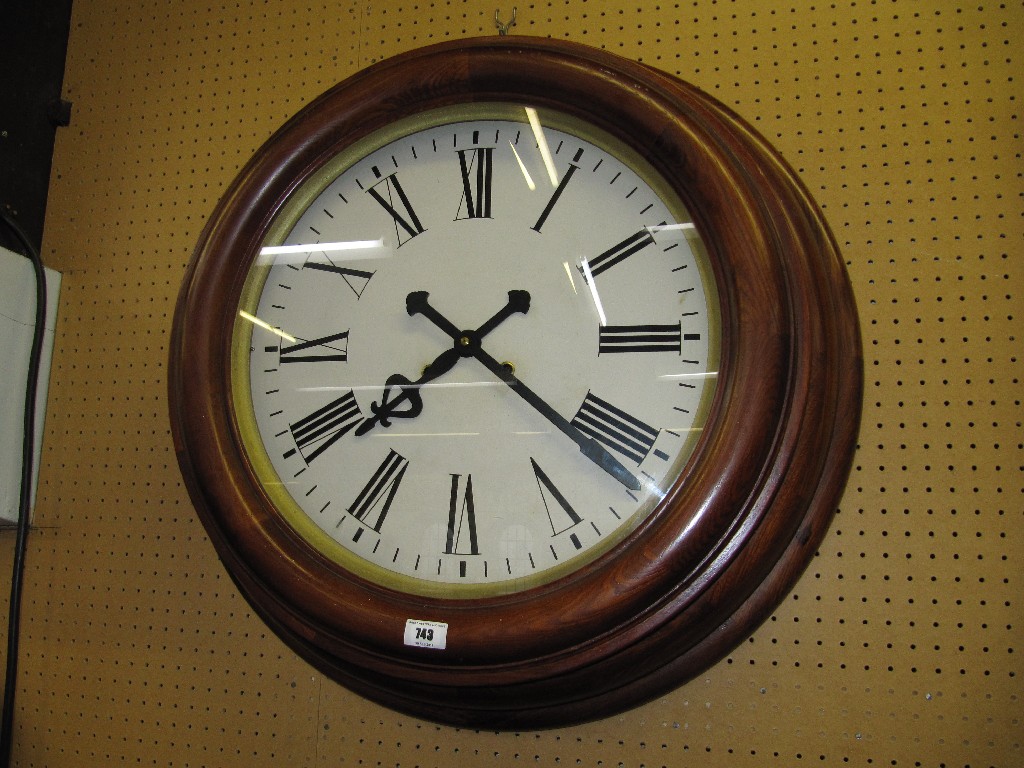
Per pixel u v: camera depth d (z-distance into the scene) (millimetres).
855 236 1140
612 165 1129
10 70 1374
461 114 1181
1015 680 1012
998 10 1170
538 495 1047
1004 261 1106
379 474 1100
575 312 1098
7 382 1282
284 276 1196
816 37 1205
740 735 1046
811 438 1006
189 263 1240
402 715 1127
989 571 1040
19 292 1310
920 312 1109
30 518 1302
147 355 1324
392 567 1057
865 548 1067
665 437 1023
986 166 1132
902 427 1088
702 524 948
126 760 1203
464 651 967
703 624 989
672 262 1079
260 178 1198
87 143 1427
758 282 1001
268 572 1049
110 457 1302
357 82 1200
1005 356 1084
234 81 1387
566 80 1113
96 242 1385
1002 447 1064
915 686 1027
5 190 1353
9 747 1188
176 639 1222
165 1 1447
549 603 961
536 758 1084
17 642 1229
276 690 1174
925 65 1171
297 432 1138
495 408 1091
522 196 1154
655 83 1110
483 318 1126
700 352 1040
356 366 1147
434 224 1174
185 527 1252
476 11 1312
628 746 1065
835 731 1030
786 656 1057
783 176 1138
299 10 1384
